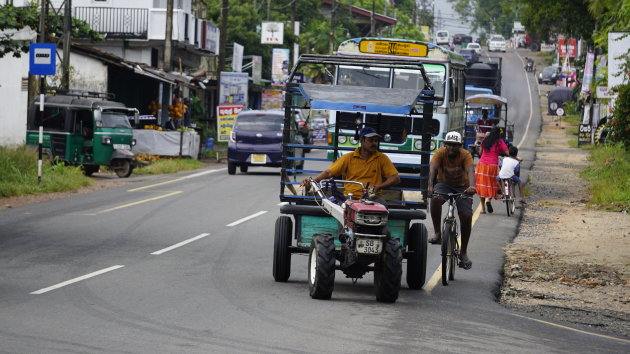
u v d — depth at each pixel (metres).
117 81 50.28
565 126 91.38
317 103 13.85
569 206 30.52
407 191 14.46
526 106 112.38
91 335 10.17
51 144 35.22
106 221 22.52
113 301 12.46
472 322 12.08
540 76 135.12
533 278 17.09
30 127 35.41
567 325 12.73
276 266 14.69
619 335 12.34
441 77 28.12
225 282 14.54
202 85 55.47
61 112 35.22
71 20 42.06
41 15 37.84
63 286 13.58
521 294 15.41
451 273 15.99
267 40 82.94
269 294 13.53
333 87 14.17
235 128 38.22
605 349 11.02
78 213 24.06
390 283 13.01
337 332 10.85
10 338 9.85
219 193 30.34
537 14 67.38
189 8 68.31
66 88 39.03
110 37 59.19
